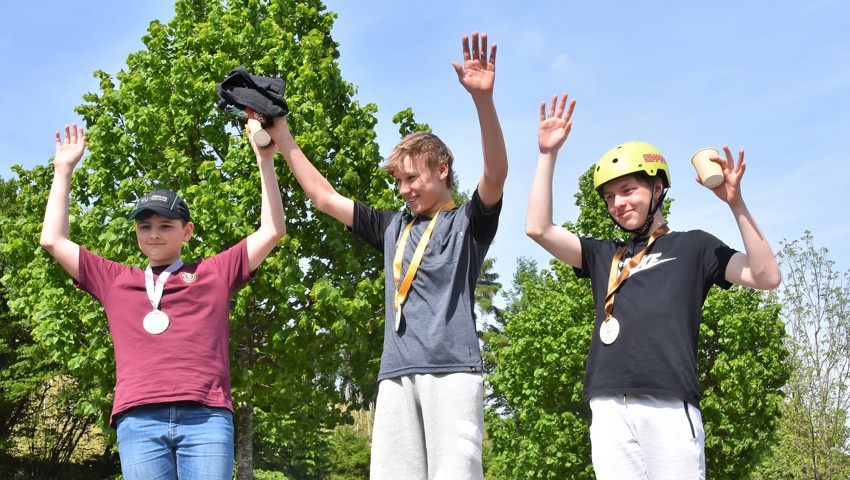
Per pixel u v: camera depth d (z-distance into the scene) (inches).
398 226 163.9
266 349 647.8
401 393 144.4
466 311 147.3
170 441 151.7
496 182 147.6
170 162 637.9
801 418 1246.9
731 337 878.4
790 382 1273.4
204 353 158.4
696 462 150.7
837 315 1259.8
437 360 140.9
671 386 152.1
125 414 153.0
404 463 141.0
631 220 170.6
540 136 170.1
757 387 861.2
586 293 903.1
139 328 159.2
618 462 154.4
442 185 160.1
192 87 646.5
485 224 150.9
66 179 175.0
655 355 154.8
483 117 144.2
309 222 656.4
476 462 137.7
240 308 591.2
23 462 1368.1
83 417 1403.8
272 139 170.2
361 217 167.8
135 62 711.7
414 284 149.6
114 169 652.7
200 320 161.5
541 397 923.4
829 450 1218.0
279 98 164.4
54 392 1456.7
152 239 166.9
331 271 666.2
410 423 142.2
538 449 919.7
